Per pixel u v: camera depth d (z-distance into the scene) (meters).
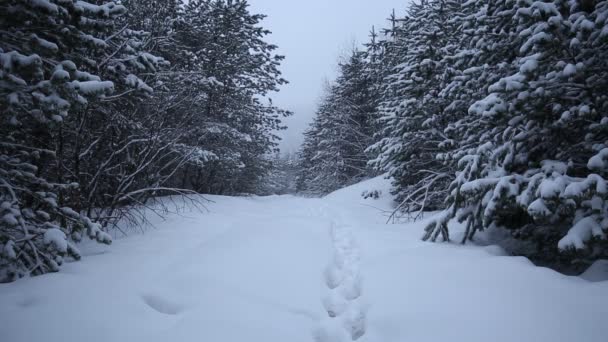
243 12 13.87
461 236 5.34
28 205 4.37
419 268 3.79
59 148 5.42
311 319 3.14
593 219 3.39
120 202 6.30
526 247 4.84
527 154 4.43
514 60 5.45
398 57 14.11
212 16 13.48
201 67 12.05
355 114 22.58
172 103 7.61
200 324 2.76
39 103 3.29
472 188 4.36
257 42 14.20
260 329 2.79
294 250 4.87
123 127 6.48
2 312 2.68
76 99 3.47
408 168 10.06
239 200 11.48
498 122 4.55
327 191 24.67
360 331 3.02
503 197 4.03
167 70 8.41
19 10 3.48
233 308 3.07
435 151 9.87
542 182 3.54
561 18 3.67
